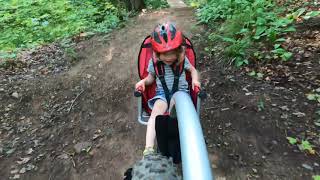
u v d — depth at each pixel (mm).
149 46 2881
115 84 5148
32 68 5934
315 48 5129
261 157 3576
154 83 2891
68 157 3955
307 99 4203
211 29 6555
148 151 2256
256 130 3891
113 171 3734
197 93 2557
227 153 3682
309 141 3660
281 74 4727
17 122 4609
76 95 4992
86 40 6992
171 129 2084
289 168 3398
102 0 10172
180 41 2412
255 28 5828
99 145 4082
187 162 1322
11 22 8711
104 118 4523
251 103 4266
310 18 5906
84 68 5676
